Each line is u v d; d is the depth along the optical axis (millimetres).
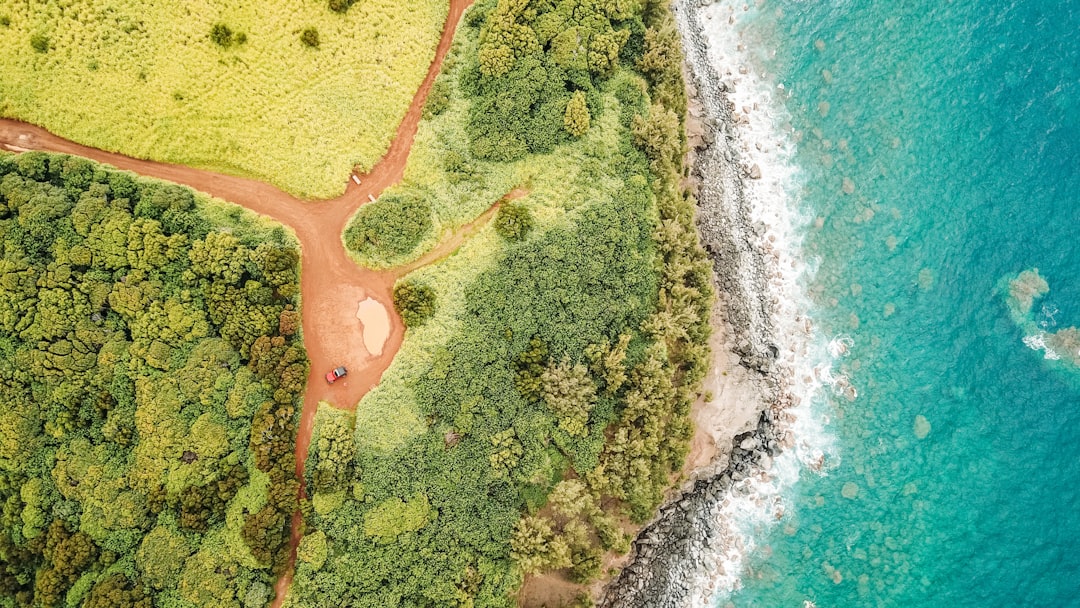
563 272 58406
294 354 54969
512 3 60688
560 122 60625
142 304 53875
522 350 57344
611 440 59094
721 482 63438
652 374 57375
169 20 58406
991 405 63344
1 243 53031
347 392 57000
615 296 59094
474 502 55750
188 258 55375
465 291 57906
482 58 60344
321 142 59750
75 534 51156
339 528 53625
